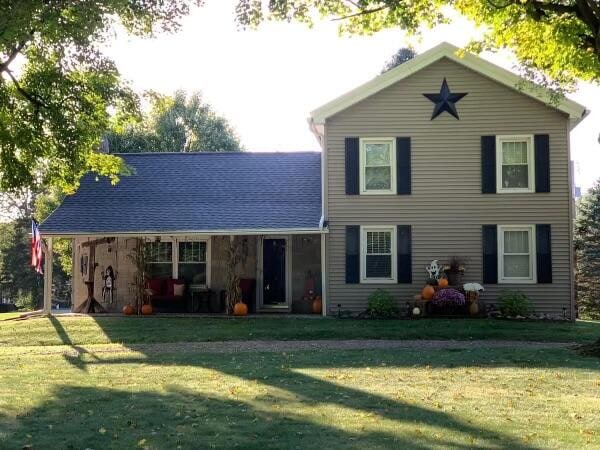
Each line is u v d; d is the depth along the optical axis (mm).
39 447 6680
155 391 9602
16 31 11266
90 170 20766
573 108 19891
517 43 15148
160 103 19266
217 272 22000
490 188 20188
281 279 21953
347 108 20547
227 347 15086
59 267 54594
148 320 19234
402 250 20281
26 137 17938
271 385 9969
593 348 13336
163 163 24531
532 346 14906
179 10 13641
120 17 14828
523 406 8398
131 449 6562
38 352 14664
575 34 14016
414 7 13750
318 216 20906
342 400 8812
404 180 20359
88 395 9336
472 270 20125
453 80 20359
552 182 20078
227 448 6543
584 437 6871
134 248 22250
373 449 6438
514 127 20156
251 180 23250
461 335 16531
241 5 12398
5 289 58344
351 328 17406
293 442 6730
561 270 19922
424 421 7594
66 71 17500
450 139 20312
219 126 43531
